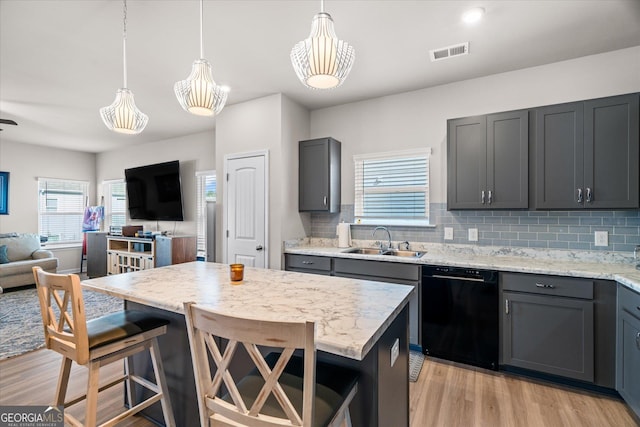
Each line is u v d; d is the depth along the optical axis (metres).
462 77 3.09
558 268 2.28
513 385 2.28
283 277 1.91
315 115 4.02
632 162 2.23
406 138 3.45
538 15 2.13
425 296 2.71
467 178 2.79
